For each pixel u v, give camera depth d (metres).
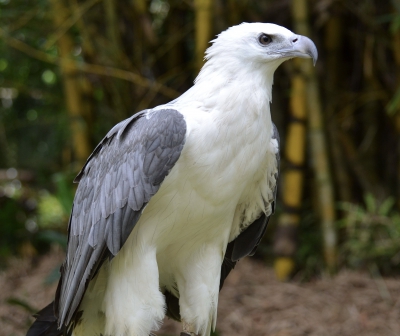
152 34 8.27
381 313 7.05
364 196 8.58
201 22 7.58
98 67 8.16
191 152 4.56
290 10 8.13
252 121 4.64
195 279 5.11
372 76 8.21
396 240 7.81
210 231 5.01
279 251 7.92
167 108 4.71
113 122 9.02
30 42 8.74
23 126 10.09
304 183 8.66
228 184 4.70
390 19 7.59
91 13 8.38
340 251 8.28
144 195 4.59
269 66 4.79
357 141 8.76
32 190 9.73
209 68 4.77
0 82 9.32
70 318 4.86
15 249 9.48
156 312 4.78
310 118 7.88
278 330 6.84
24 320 7.28
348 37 8.56
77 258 4.95
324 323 6.91
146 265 4.79
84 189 5.11
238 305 7.33
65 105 9.31
